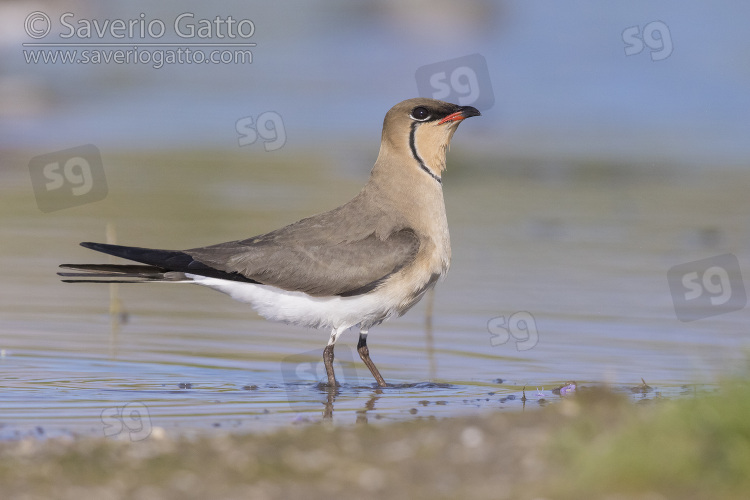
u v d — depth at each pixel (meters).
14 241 19.42
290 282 11.90
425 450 8.51
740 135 34.19
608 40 48.34
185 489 7.79
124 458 8.47
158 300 16.25
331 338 12.12
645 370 12.29
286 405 10.75
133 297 16.39
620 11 52.31
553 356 13.07
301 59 45.75
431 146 12.60
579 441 8.12
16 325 14.28
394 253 12.05
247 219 21.19
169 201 23.09
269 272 11.89
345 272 11.91
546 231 21.02
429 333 14.36
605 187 26.09
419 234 12.34
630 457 7.60
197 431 9.51
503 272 17.78
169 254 11.94
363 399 11.11
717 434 7.72
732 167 28.92
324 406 10.74
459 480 7.84
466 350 13.47
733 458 7.45
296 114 36.59
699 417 7.88
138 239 19.39
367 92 40.75
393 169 12.57
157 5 52.47
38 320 14.61
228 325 14.74
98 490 7.77
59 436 9.22
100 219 21.28
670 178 27.28
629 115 37.84
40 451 8.65
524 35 49.88
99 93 38.09
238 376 12.09
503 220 22.05
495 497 7.49
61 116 34.31
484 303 15.86
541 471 7.89
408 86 42.03
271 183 25.50
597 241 20.17
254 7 54.16
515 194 25.05
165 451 8.65
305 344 13.80
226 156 29.22
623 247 19.67
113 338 13.77
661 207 23.56
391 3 52.09
